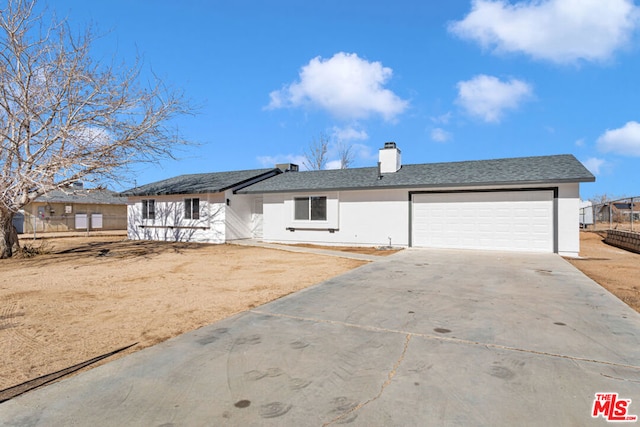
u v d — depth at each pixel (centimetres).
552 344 394
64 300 634
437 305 561
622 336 418
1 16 1065
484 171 1391
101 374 331
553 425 247
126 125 1234
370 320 486
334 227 1566
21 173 1104
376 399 281
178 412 266
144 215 2025
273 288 718
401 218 1465
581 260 1142
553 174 1216
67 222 2922
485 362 348
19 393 300
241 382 312
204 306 584
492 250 1318
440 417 256
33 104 1136
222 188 1705
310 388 300
